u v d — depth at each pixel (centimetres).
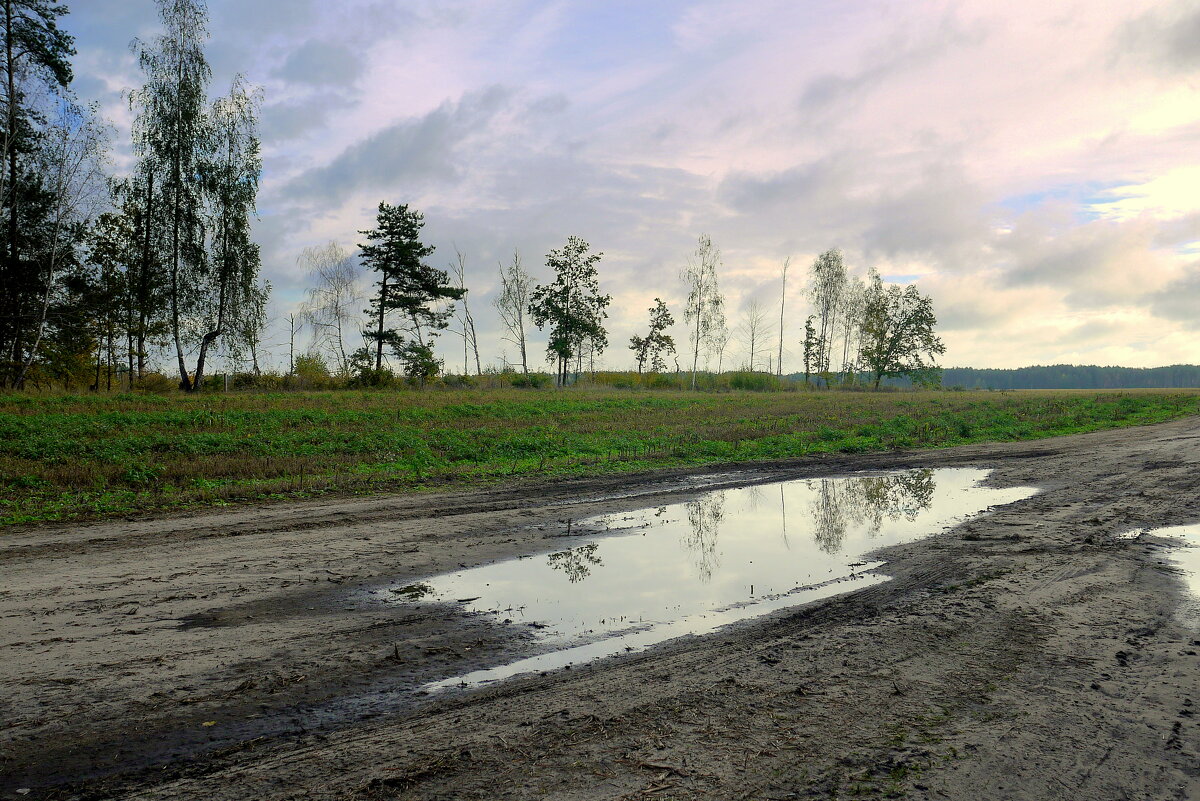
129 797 352
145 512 1106
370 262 5069
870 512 1120
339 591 713
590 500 1226
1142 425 2573
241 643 569
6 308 3222
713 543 923
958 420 2688
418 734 414
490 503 1195
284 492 1291
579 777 359
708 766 366
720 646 553
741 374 7000
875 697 447
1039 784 343
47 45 3162
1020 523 984
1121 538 871
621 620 629
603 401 3681
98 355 4009
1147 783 343
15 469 1374
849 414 3128
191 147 3600
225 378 3953
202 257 3688
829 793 339
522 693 471
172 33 3569
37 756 393
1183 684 454
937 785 343
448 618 636
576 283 6831
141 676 502
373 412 2716
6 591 691
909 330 7450
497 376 5616
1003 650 523
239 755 394
